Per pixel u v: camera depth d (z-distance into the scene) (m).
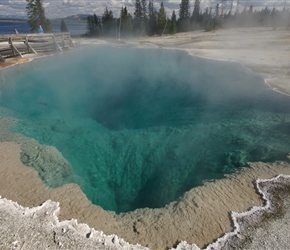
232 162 7.43
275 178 6.18
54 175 6.59
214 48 28.38
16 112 11.26
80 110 13.02
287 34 38.38
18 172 6.37
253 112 11.24
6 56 20.41
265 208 5.29
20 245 4.37
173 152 8.70
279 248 4.42
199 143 9.00
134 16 51.25
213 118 11.16
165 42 35.34
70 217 5.08
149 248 4.45
